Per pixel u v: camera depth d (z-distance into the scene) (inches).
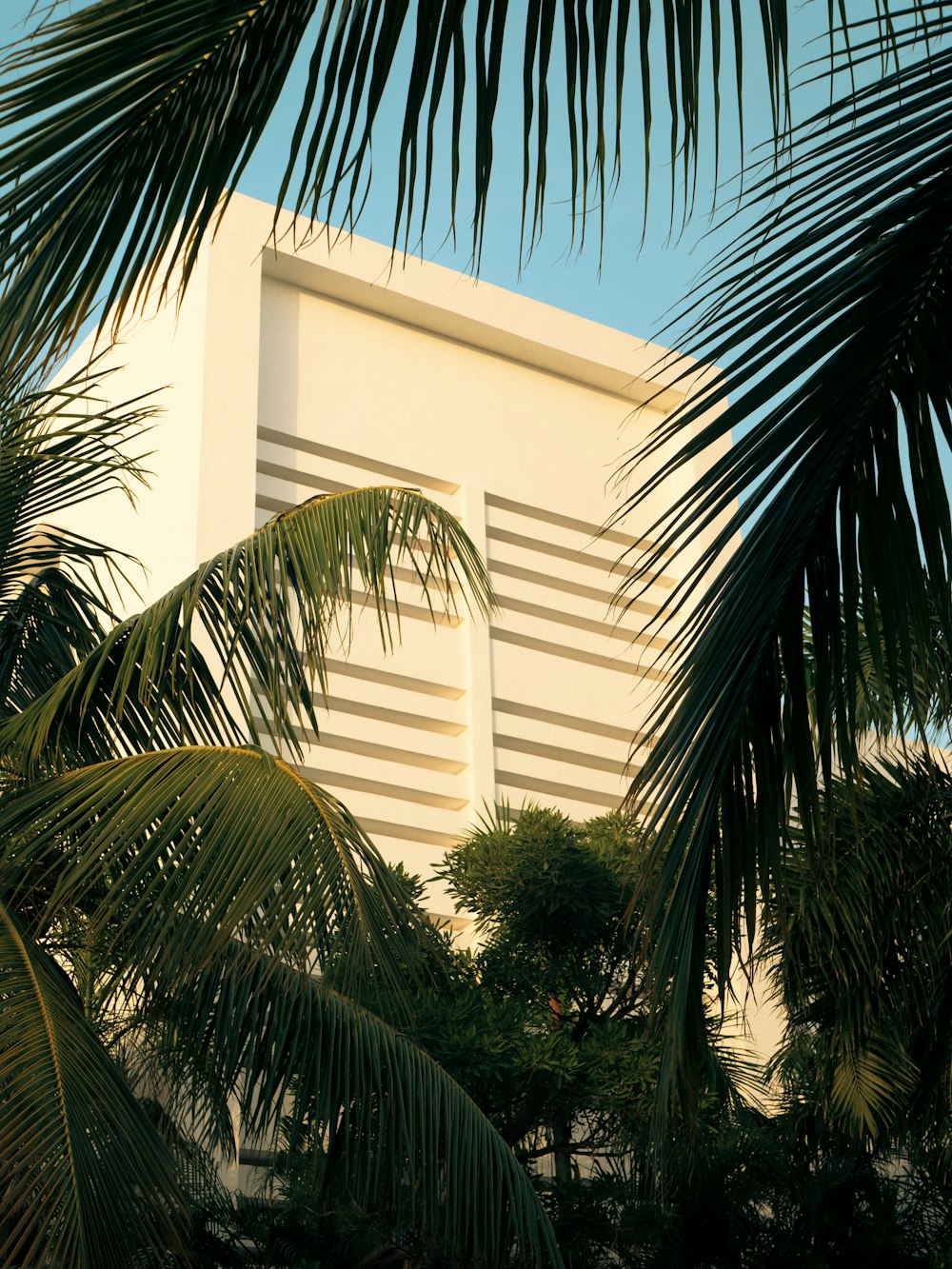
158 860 201.8
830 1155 443.2
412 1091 245.3
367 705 923.4
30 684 286.7
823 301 89.5
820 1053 386.3
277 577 237.9
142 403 967.6
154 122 79.3
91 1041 199.9
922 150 86.9
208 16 75.8
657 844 101.7
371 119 78.4
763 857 100.3
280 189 79.8
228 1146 278.8
